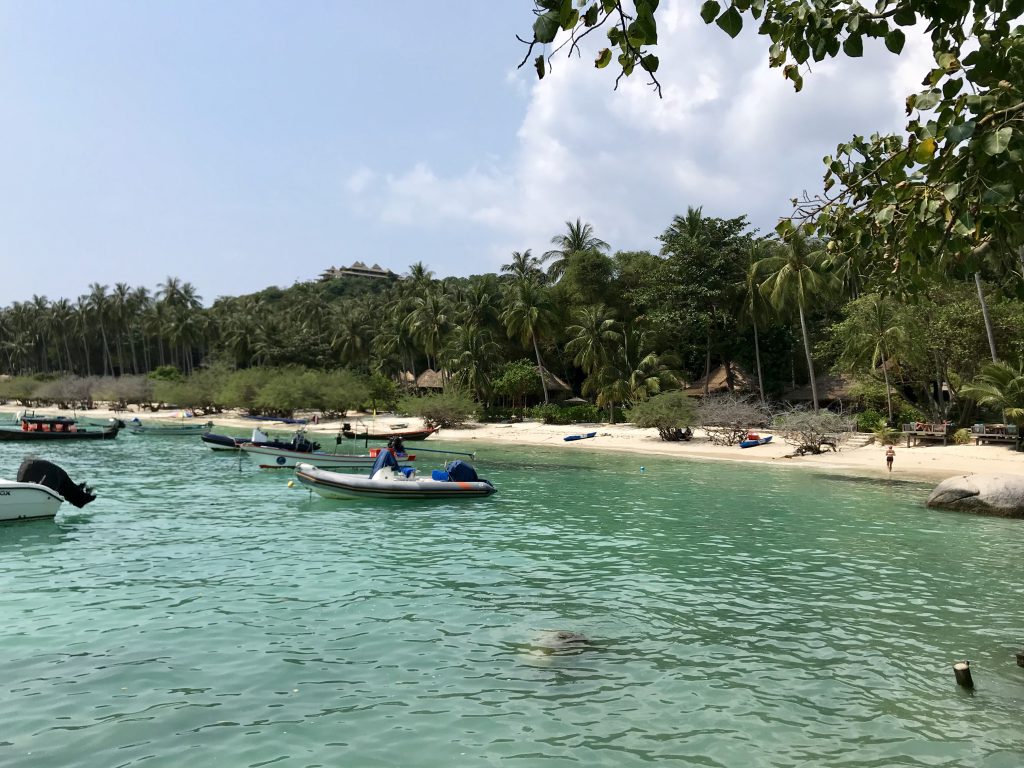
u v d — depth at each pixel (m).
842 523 17.69
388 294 107.50
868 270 5.44
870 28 3.58
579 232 69.56
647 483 26.16
